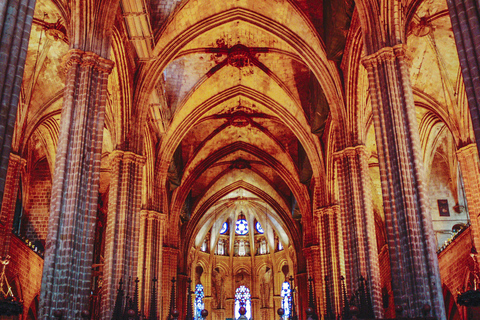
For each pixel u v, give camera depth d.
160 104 32.28
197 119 38.00
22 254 28.30
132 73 27.88
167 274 41.66
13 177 25.77
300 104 36.16
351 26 25.72
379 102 19.94
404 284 17.55
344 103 28.31
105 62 20.39
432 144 32.84
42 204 34.59
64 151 18.53
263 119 42.25
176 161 39.59
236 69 36.25
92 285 35.50
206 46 33.53
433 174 34.00
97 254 37.50
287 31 30.12
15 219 33.31
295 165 43.75
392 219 18.42
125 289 24.61
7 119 12.14
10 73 12.37
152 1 28.36
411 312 17.08
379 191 40.00
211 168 49.84
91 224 18.38
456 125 27.02
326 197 35.19
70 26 20.53
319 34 28.59
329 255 33.94
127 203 26.11
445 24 24.61
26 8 13.03
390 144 19.20
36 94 27.59
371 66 20.56
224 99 38.50
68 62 19.94
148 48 27.17
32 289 30.20
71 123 19.03
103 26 20.84
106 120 30.42
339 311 32.09
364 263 25.33
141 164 27.39
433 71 27.28
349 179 26.98
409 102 19.31
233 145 45.56
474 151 26.22
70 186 18.27
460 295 13.34
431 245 17.42
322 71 29.06
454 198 33.56
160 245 34.28
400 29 20.58
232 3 29.95
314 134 35.81
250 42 33.59
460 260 27.84
